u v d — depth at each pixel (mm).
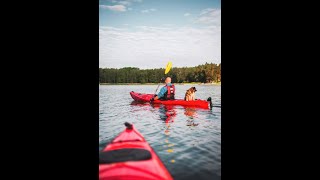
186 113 6062
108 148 2996
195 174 2832
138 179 2373
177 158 3297
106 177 2463
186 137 4242
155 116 5805
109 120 5539
